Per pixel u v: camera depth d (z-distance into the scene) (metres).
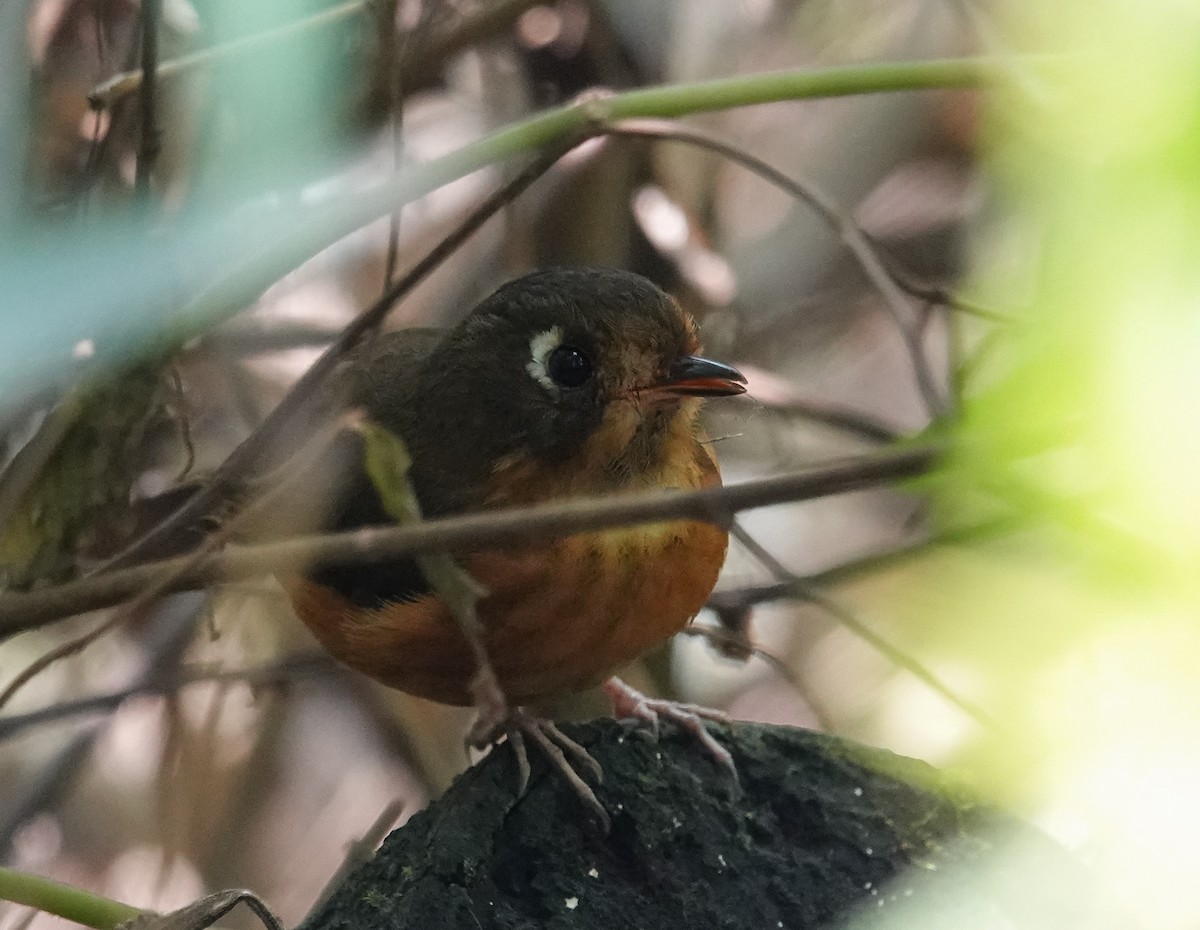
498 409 3.19
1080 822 3.10
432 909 3.15
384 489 3.15
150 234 3.11
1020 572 2.70
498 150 3.18
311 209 3.18
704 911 3.16
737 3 3.31
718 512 2.49
